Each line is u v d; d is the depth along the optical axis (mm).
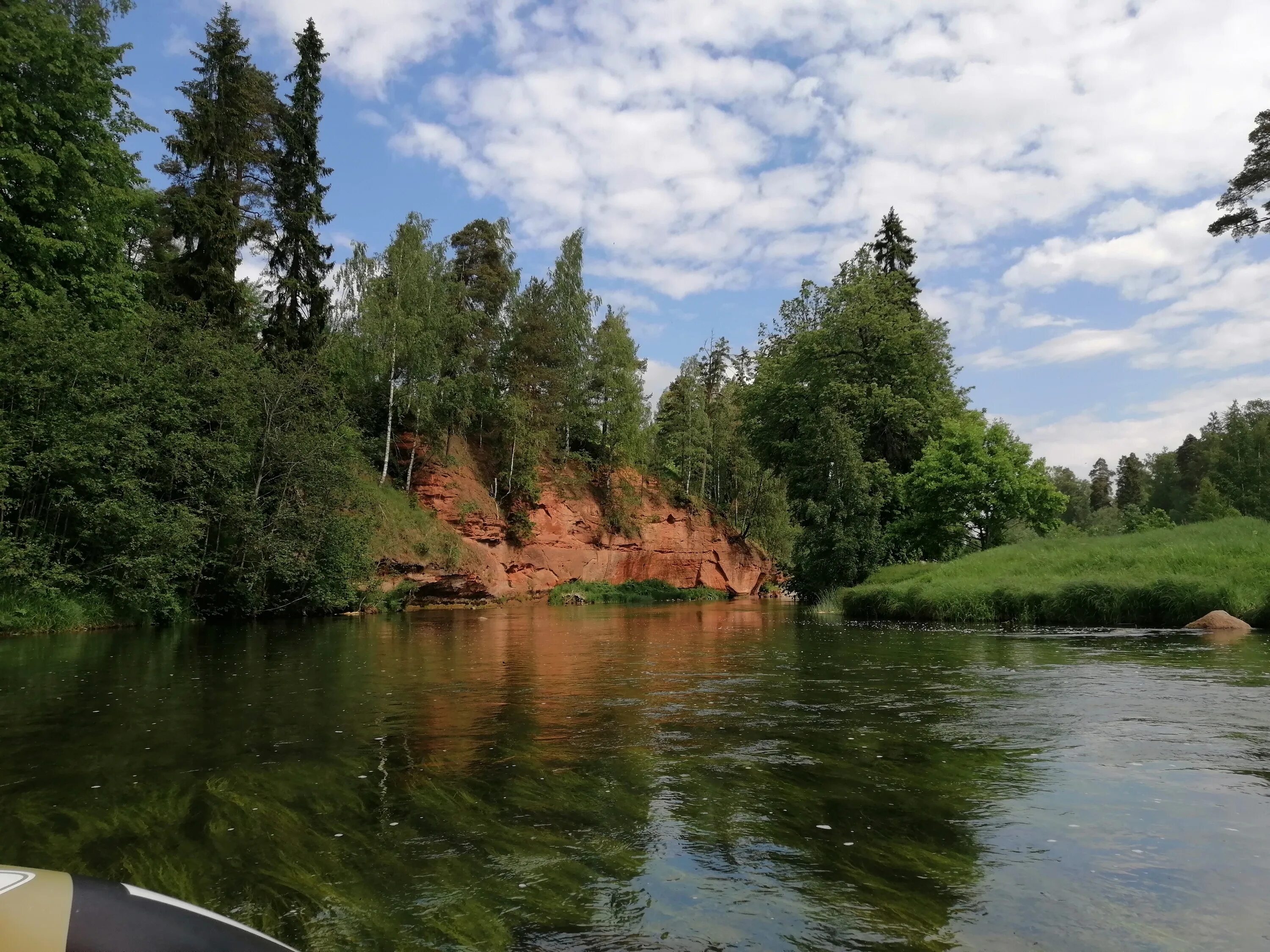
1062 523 38594
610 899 3391
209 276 28391
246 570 25172
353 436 31953
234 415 24344
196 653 14664
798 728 7113
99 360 20328
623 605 46344
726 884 3547
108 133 23469
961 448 35281
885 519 38344
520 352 50500
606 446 59094
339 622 25875
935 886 3496
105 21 24359
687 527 63531
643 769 5648
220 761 5934
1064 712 7672
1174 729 6750
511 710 8234
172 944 1298
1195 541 25828
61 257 22141
